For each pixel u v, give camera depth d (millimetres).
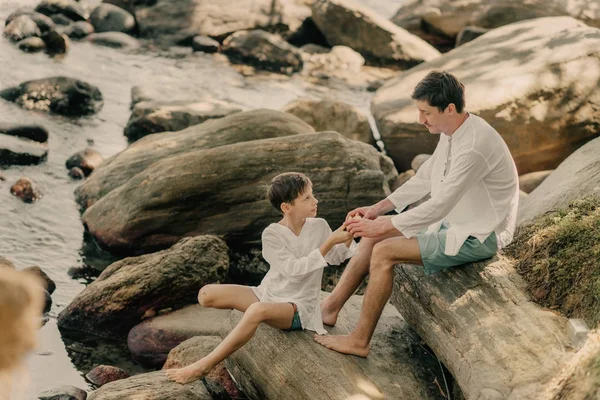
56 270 6848
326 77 12227
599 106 8781
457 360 4355
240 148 7160
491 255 4648
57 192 8039
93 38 12297
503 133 8641
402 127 8797
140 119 9344
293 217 4656
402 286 4926
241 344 4520
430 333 4660
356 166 7168
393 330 5098
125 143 9312
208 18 12898
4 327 2207
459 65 9539
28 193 7820
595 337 3951
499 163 4465
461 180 4387
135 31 12906
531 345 4117
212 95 10898
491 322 4340
